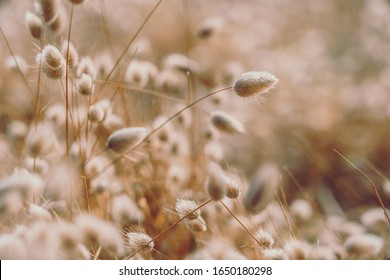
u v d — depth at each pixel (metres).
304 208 0.79
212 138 0.82
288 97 1.05
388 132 0.96
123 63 0.89
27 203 0.69
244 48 1.19
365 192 0.92
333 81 1.11
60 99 0.87
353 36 1.35
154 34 1.27
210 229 0.75
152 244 0.68
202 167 0.82
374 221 0.77
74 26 1.14
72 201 0.71
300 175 0.95
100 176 0.75
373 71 1.19
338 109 1.00
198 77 0.89
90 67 0.73
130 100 0.85
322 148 0.97
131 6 1.31
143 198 0.78
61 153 0.78
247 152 0.97
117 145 0.69
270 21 1.36
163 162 0.83
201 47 1.23
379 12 1.22
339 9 1.45
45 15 0.68
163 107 0.89
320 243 0.80
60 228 0.61
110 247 0.63
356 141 0.97
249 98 0.69
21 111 0.91
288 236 0.76
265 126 0.98
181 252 0.76
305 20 1.41
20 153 0.78
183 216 0.67
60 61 0.67
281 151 0.97
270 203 0.78
